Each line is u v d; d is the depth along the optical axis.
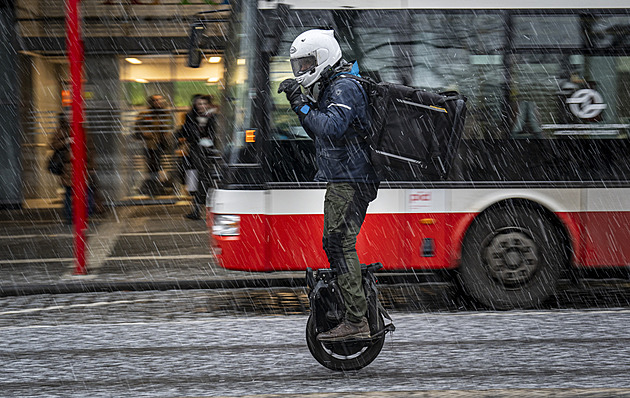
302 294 7.74
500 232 6.97
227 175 7.04
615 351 5.50
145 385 4.82
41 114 15.34
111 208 15.02
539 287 6.99
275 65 7.04
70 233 12.29
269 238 6.97
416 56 7.09
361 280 4.73
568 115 7.07
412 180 6.92
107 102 15.27
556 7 7.11
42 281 8.40
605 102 7.10
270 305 7.23
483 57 7.09
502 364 5.19
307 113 4.50
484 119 7.04
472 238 6.96
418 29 7.09
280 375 5.00
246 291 7.92
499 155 7.00
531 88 7.08
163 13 15.24
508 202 6.99
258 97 7.01
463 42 7.10
